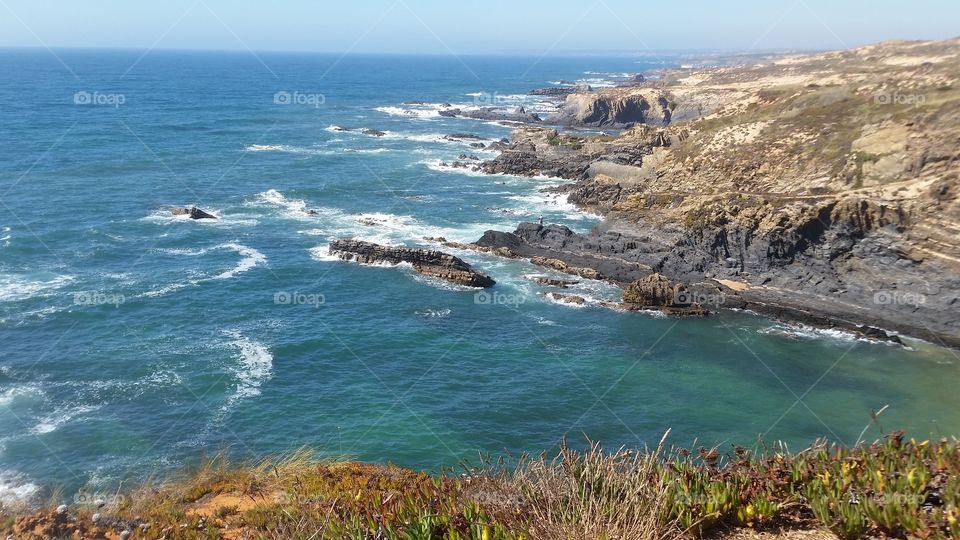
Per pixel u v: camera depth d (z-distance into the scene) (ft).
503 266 140.97
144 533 30.25
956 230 110.42
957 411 85.66
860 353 102.58
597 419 83.66
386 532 19.76
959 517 17.70
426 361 99.19
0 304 112.37
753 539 19.40
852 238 120.26
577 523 18.99
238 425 80.02
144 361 95.09
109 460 71.46
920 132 137.28
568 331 110.52
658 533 18.78
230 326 108.88
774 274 126.21
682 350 103.71
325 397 87.66
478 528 18.90
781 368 97.86
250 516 30.81
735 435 79.87
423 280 132.26
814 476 21.45
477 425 81.87
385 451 75.61
